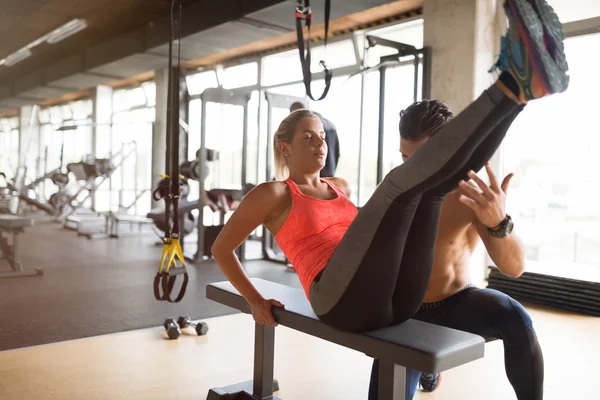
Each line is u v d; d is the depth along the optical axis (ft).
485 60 15.58
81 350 9.48
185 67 26.48
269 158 20.38
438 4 15.99
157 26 18.02
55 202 22.09
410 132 5.13
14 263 16.01
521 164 16.47
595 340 10.75
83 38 16.26
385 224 4.09
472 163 3.79
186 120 26.35
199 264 18.75
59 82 16.46
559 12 15.15
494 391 7.91
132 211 25.43
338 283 4.44
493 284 14.93
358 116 20.57
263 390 7.09
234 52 25.03
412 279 4.54
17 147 15.96
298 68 23.57
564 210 15.62
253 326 11.27
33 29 14.89
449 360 4.52
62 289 14.16
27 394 7.48
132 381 8.07
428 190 4.00
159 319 11.62
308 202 5.26
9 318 11.30
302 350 9.73
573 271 14.15
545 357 9.61
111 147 20.18
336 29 20.93
